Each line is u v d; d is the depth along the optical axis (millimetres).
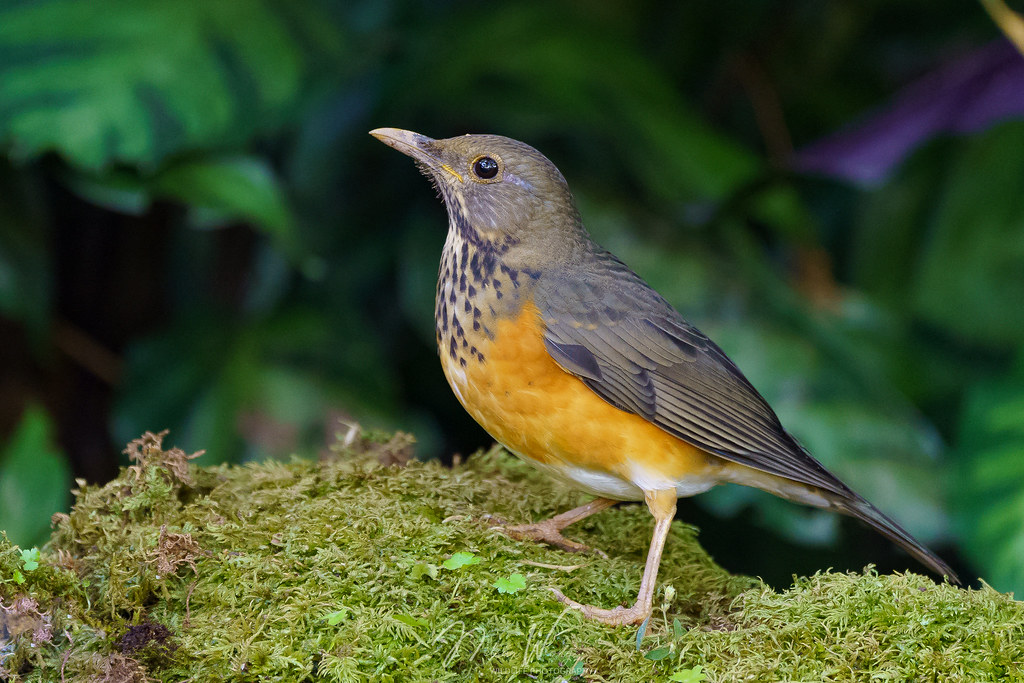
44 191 10305
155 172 9086
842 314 10906
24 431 9125
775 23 12258
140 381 10031
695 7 11992
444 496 6617
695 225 10695
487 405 6656
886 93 12586
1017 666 5137
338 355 10453
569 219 7156
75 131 8648
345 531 5949
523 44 10664
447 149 7055
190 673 5211
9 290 9578
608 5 12023
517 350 6496
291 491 6492
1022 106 9836
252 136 9492
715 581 6570
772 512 9430
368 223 11359
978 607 5531
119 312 11266
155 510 6211
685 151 10453
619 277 7020
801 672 5152
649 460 6547
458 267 6891
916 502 9648
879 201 11820
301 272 10859
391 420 10211
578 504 7145
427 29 10805
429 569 5680
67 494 10180
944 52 12602
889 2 12336
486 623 5547
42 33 8969
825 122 12617
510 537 6461
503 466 7547
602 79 10508
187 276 11172
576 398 6492
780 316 10492
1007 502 9461
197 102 9133
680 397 6625
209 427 9859
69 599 5473
